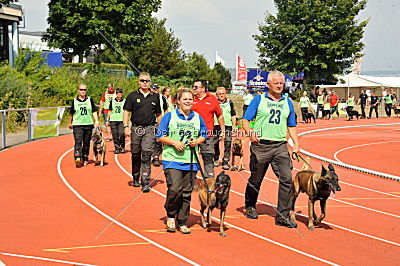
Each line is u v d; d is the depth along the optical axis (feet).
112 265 16.52
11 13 93.50
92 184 31.50
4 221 22.16
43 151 47.47
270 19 142.31
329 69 146.20
